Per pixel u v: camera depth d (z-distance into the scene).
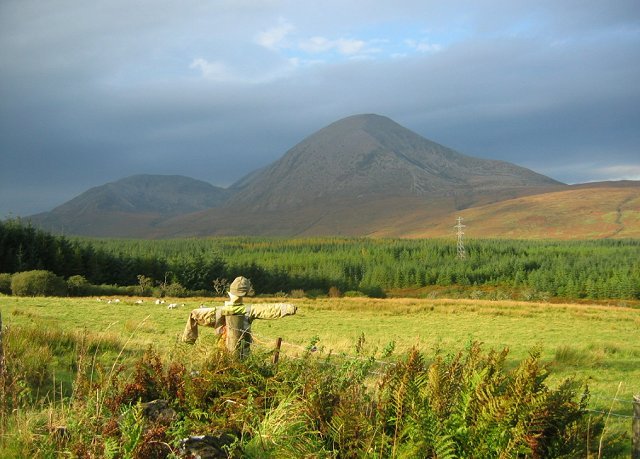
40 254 92.38
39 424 5.99
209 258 110.88
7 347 10.38
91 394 6.14
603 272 148.62
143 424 5.31
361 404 5.77
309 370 6.39
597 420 5.72
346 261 187.75
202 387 6.27
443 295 139.25
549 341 31.16
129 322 25.11
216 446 5.13
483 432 4.91
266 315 7.14
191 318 7.34
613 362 20.08
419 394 5.38
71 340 13.39
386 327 38.06
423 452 4.86
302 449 5.09
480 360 6.41
